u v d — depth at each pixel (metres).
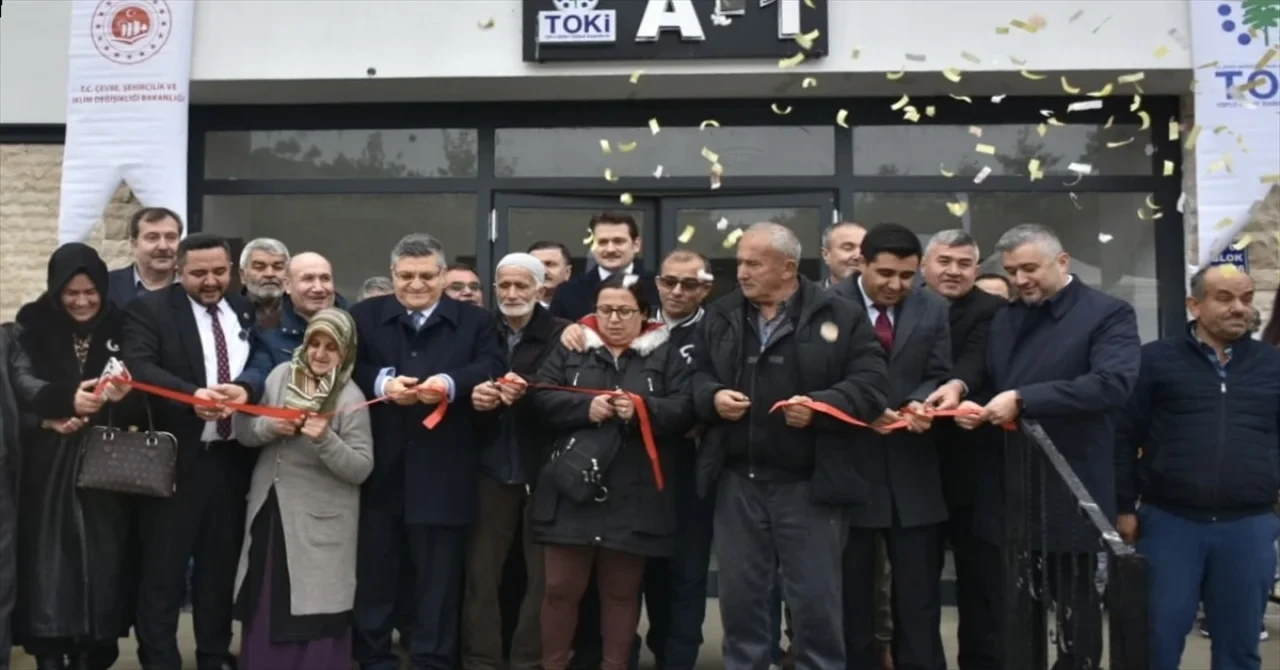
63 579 4.14
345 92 6.85
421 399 4.30
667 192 7.11
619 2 6.50
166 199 6.48
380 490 4.48
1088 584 3.47
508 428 4.64
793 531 4.11
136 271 5.26
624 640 4.42
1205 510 4.06
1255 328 5.55
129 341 4.34
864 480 4.15
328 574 4.20
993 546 4.45
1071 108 5.90
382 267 7.14
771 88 6.79
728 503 4.20
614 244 5.21
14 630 4.16
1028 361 4.20
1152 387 4.17
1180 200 6.71
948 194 7.03
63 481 4.18
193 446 4.34
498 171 7.11
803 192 7.03
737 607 4.17
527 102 7.06
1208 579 4.13
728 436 4.20
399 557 4.59
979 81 6.64
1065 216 7.02
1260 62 6.27
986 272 6.13
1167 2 6.40
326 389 4.21
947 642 5.52
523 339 4.66
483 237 7.07
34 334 4.23
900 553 4.31
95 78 6.53
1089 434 4.11
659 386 4.32
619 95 6.94
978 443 4.37
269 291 4.84
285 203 7.14
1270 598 5.74
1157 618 4.11
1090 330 4.11
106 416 4.29
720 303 4.32
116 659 4.63
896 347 4.32
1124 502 4.22
